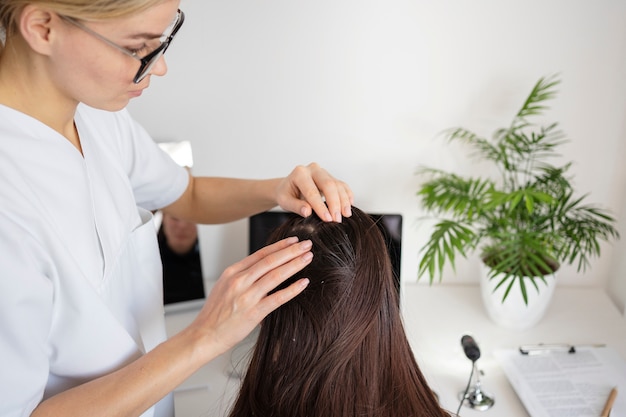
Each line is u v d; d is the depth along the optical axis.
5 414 0.58
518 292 1.24
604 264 1.51
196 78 1.35
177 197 1.04
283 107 1.38
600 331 1.31
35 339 0.60
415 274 1.56
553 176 1.28
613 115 1.36
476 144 1.40
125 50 0.59
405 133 1.40
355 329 0.68
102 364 0.70
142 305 0.88
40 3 0.53
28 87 0.64
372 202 1.48
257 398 0.74
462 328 1.33
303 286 0.62
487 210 1.25
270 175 1.46
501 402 1.10
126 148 0.92
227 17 1.29
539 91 1.28
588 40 1.29
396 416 0.72
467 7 1.27
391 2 1.27
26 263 0.58
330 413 0.70
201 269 1.43
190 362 0.62
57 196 0.68
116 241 0.78
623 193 1.42
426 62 1.33
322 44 1.32
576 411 1.04
